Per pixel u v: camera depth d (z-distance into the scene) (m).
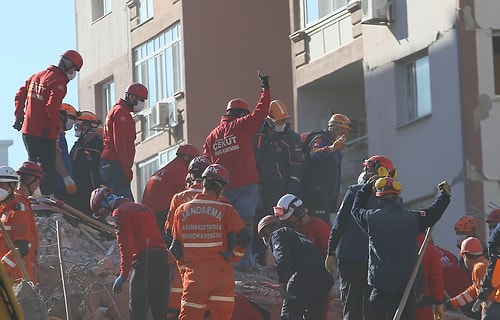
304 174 42.50
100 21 89.12
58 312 37.66
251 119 39.09
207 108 77.88
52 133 40.75
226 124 39.47
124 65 85.81
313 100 68.69
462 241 39.03
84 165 43.09
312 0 67.62
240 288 38.88
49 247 40.06
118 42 86.62
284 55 78.94
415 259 30.48
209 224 32.19
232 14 78.50
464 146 55.06
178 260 32.41
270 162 41.75
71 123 42.72
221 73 78.12
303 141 43.56
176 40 79.25
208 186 32.56
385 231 30.38
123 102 41.47
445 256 37.06
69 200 42.88
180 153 40.44
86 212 43.09
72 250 40.41
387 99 60.75
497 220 38.78
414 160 58.72
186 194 33.34
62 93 40.56
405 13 59.25
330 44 65.94
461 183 55.06
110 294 38.09
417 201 58.69
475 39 55.50
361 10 62.31
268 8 79.12
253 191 39.34
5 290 17.30
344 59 64.56
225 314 32.25
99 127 43.88
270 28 78.94
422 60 58.56
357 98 68.81
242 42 78.50
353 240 31.66
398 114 59.94
